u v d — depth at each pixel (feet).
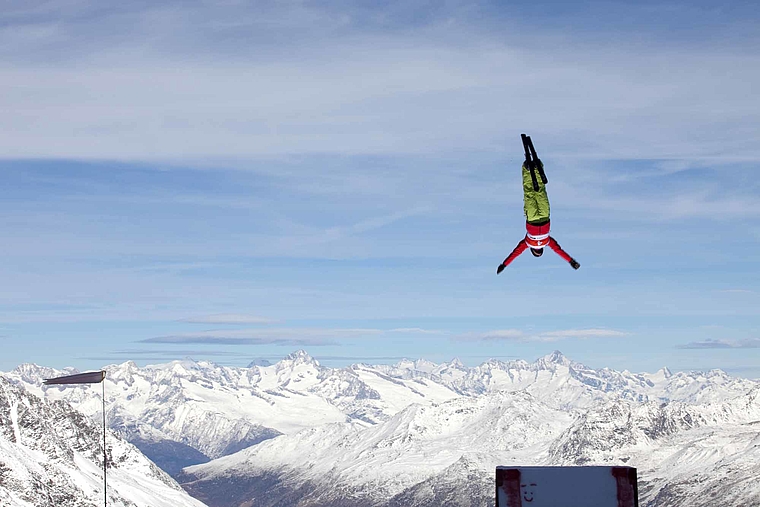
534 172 114.21
